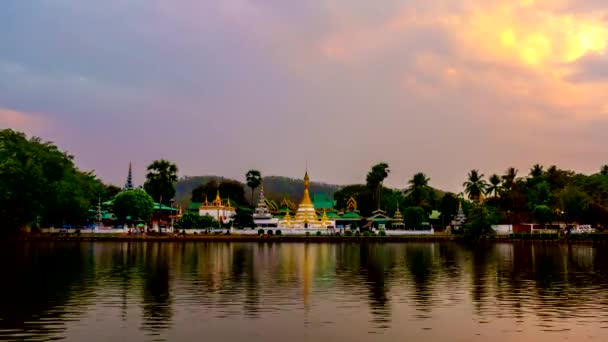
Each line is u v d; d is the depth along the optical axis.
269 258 60.91
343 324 23.77
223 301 29.38
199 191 187.62
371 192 168.88
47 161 102.06
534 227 120.44
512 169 147.88
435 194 170.38
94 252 69.19
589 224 120.00
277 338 21.34
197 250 76.31
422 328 23.06
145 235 106.69
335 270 46.50
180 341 20.75
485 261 57.66
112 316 25.14
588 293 32.66
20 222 97.19
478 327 23.27
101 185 150.75
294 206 157.75
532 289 34.44
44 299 29.70
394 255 67.94
